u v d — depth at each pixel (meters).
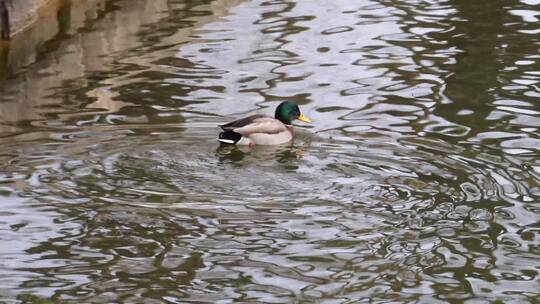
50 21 21.16
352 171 14.30
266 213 12.98
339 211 13.07
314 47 20.11
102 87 17.75
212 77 18.36
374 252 12.10
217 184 13.81
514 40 20.45
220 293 11.20
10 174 13.93
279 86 17.92
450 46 20.14
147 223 12.68
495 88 17.77
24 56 19.31
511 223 12.80
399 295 11.23
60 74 18.39
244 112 16.66
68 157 14.53
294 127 16.14
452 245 12.27
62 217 12.82
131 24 21.25
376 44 20.33
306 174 14.18
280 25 21.53
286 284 11.41
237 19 21.97
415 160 14.70
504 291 11.34
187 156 14.72
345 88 17.89
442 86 17.89
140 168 14.22
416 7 23.00
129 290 11.24
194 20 21.72
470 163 14.58
